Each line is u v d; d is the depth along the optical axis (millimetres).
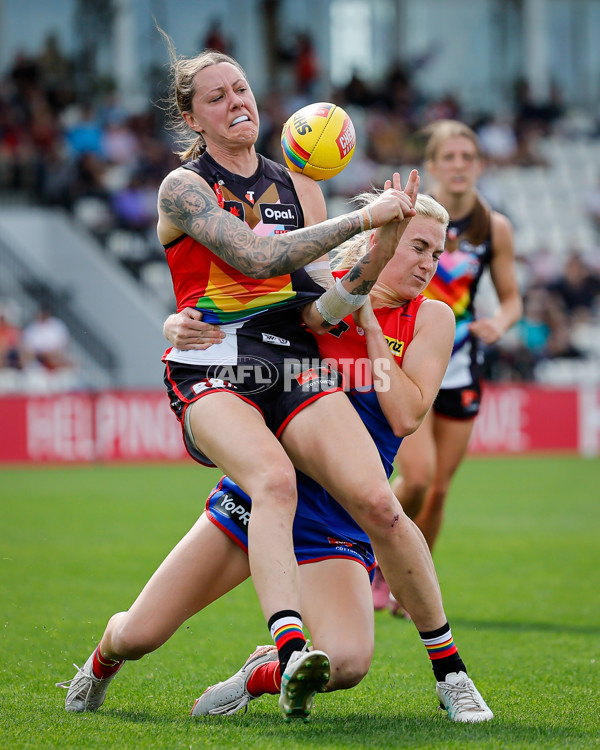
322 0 82875
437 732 11297
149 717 12367
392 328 12930
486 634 17906
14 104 70000
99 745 10703
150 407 52406
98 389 53344
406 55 85438
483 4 85375
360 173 71000
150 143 69375
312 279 12703
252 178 12664
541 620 19172
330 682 11750
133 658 12352
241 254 11617
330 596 12102
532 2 84875
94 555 25562
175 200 11992
